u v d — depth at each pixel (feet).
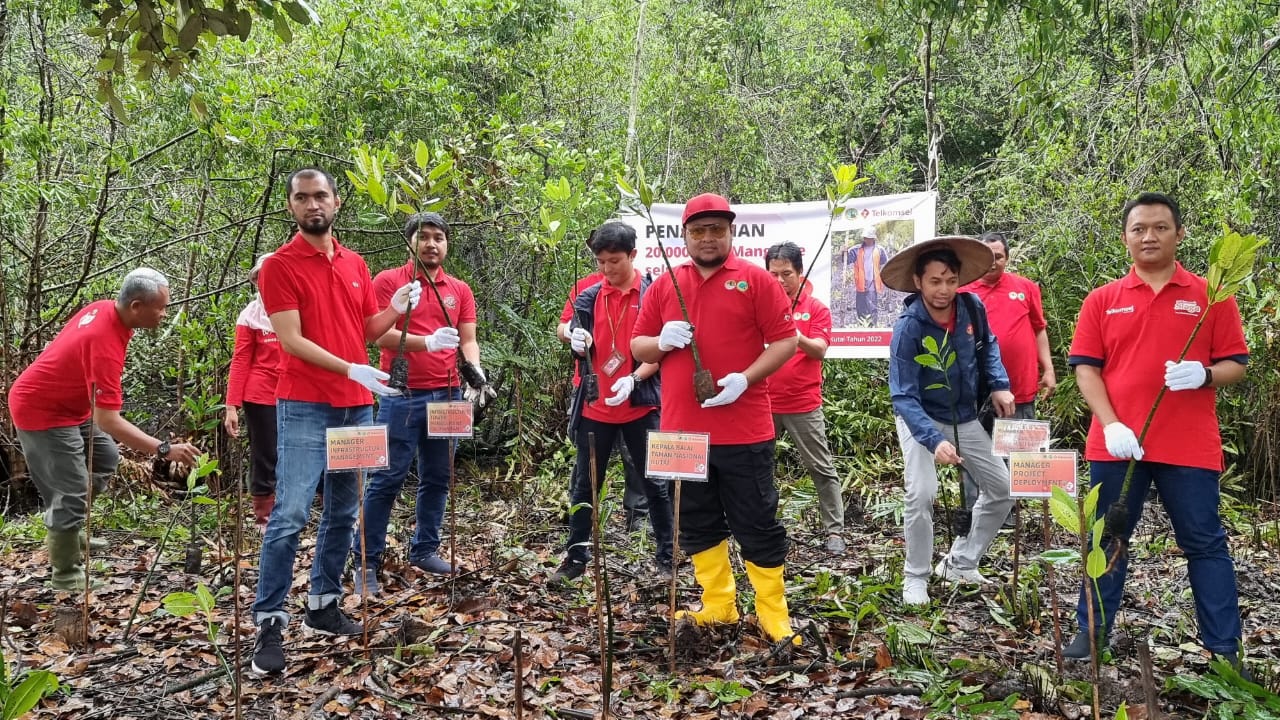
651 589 16.15
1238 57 22.85
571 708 11.18
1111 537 11.43
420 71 25.86
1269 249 24.21
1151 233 12.00
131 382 27.27
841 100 47.34
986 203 34.47
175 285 26.45
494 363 26.40
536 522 22.11
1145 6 25.82
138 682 12.34
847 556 18.95
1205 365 12.01
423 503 17.30
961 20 18.78
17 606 14.71
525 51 33.01
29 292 24.27
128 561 18.38
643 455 16.96
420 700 11.63
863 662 12.33
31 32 23.85
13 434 23.44
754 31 47.42
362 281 13.82
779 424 20.20
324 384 12.94
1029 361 18.85
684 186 40.63
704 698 11.35
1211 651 11.82
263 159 24.89
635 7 41.37
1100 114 28.66
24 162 23.63
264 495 19.90
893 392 15.14
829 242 25.86
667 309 13.33
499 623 14.25
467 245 28.68
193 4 10.24
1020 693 11.27
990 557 18.31
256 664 12.39
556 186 14.08
